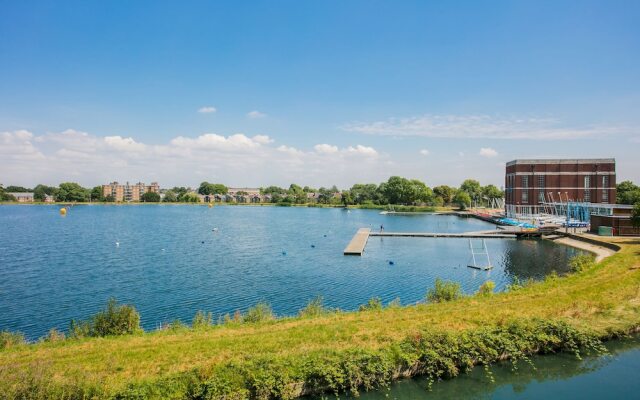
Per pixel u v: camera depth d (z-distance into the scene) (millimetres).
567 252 77625
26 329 36312
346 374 20922
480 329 25266
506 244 89688
